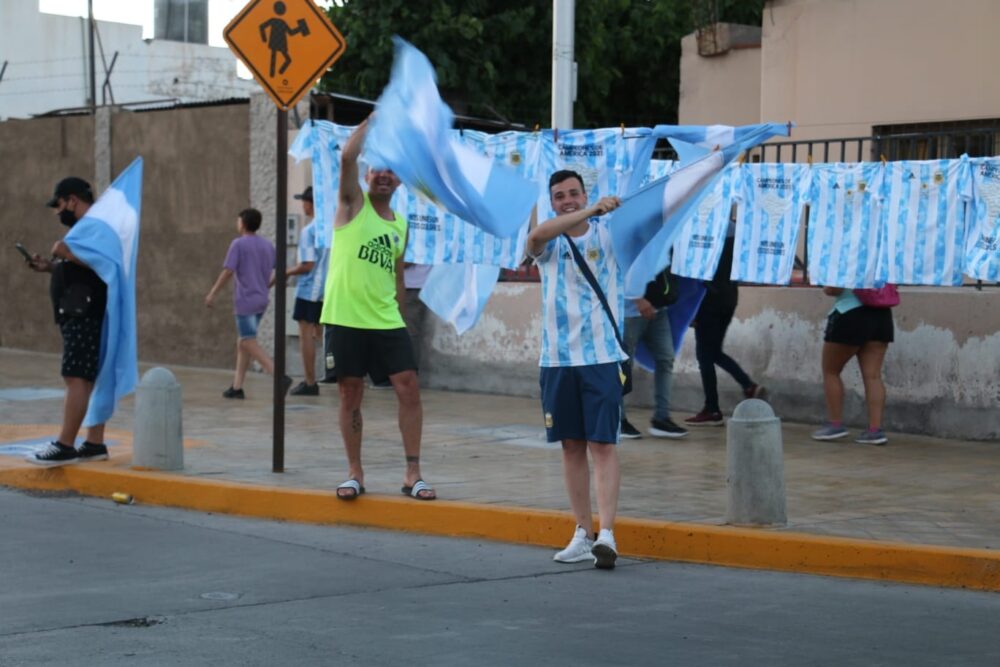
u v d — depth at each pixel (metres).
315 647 5.47
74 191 9.48
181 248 16.86
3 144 18.83
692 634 5.75
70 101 33.38
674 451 10.37
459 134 11.25
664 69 22.89
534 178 11.13
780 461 7.48
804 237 11.74
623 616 6.06
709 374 11.63
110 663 5.22
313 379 13.85
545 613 6.11
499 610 6.15
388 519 8.16
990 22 13.31
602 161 10.94
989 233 10.09
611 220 7.13
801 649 5.52
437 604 6.26
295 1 9.11
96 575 6.83
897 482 9.00
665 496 8.45
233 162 16.28
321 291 13.59
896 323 11.16
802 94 14.68
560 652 5.44
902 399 11.16
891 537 7.17
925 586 6.76
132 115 17.28
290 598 6.35
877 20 14.06
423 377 14.62
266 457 9.98
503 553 7.48
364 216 8.21
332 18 20.08
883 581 6.86
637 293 7.66
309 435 11.17
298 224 15.38
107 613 6.02
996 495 8.53
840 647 5.56
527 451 10.35
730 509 7.48
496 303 13.95
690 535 7.32
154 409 9.29
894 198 10.40
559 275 7.03
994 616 6.14
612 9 21.95
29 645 5.47
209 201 16.55
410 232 11.32
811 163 10.83
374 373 8.25
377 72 19.95
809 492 8.62
